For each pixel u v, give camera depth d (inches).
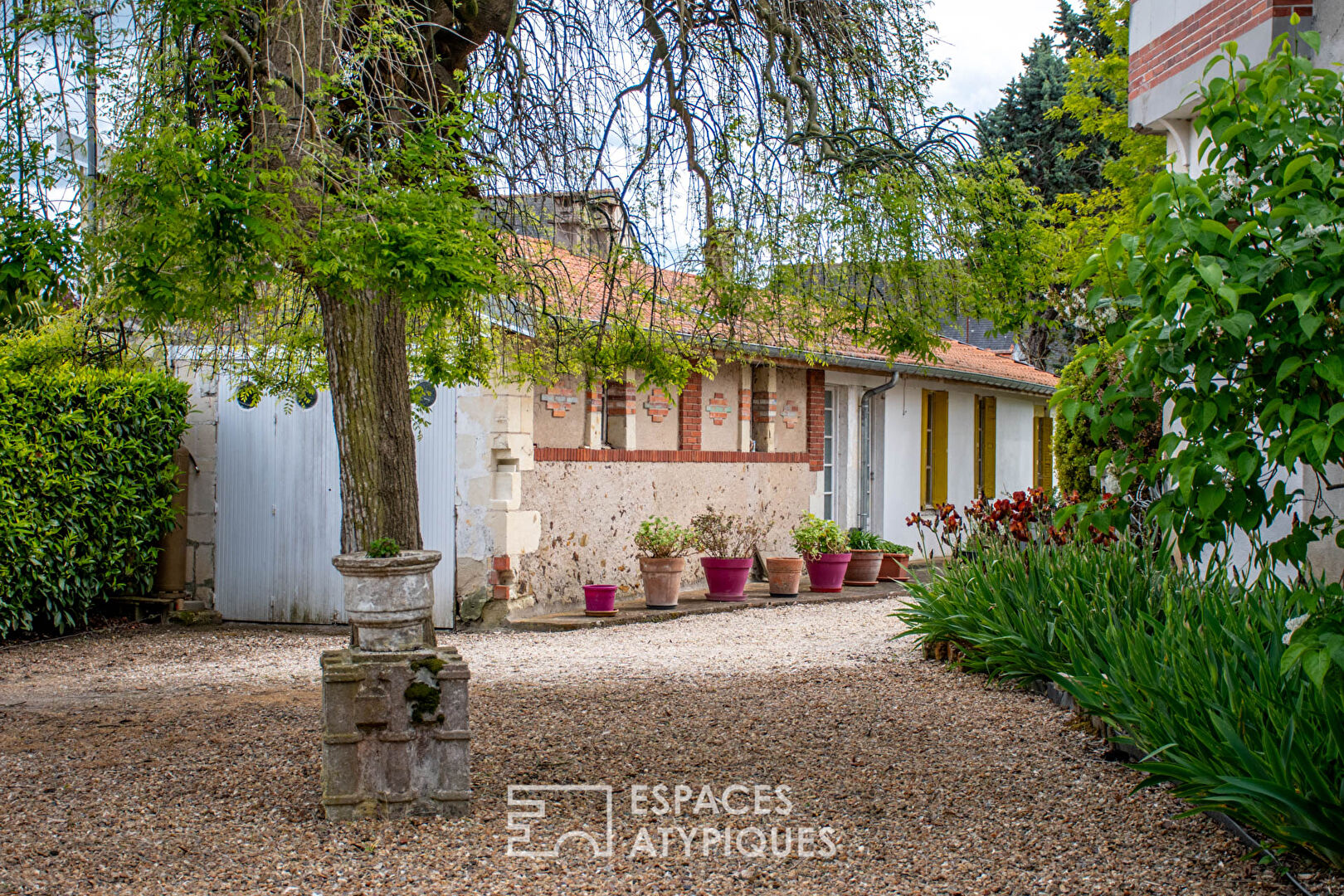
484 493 421.7
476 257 186.7
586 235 290.2
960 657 308.3
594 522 470.9
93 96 197.6
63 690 303.4
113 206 190.7
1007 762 213.3
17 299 174.9
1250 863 156.9
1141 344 143.6
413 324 290.2
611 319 306.3
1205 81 281.6
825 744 228.5
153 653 379.2
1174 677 189.5
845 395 649.6
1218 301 134.0
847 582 566.9
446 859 162.7
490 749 224.2
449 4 237.6
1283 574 265.0
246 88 209.0
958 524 361.4
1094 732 229.1
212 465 473.1
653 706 265.7
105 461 431.5
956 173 258.2
